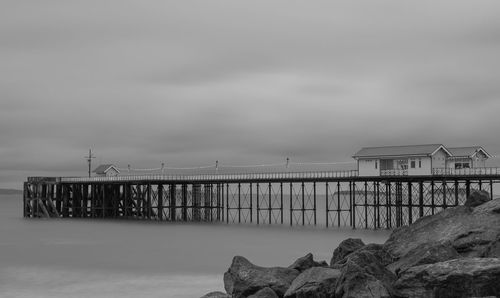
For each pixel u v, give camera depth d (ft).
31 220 390.21
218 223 356.59
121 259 213.25
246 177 321.11
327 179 290.76
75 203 400.26
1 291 152.66
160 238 285.84
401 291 87.56
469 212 109.29
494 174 239.09
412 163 266.16
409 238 109.29
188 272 180.24
